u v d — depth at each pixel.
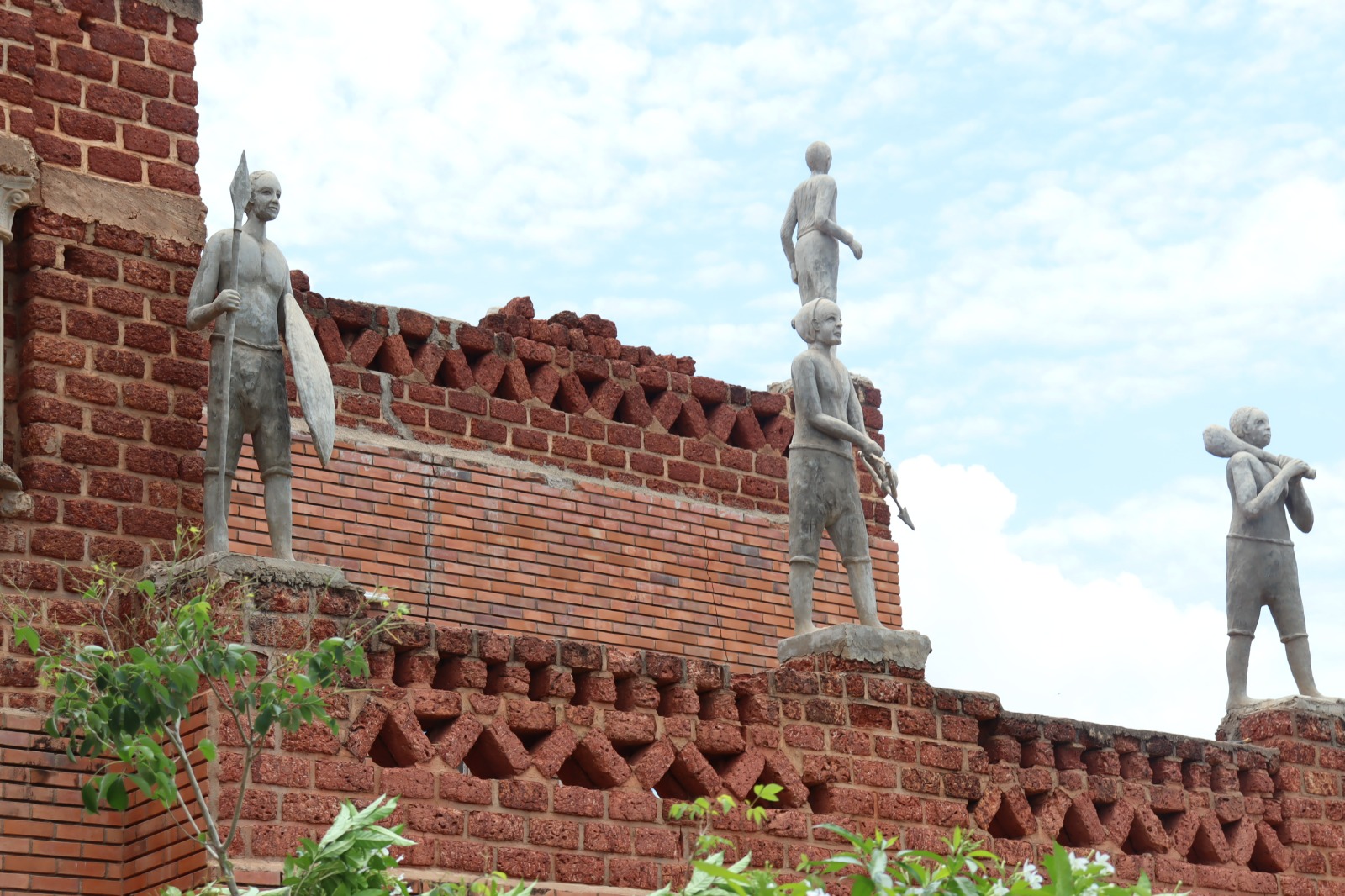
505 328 14.87
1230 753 14.20
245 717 10.10
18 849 10.40
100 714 8.62
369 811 8.09
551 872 10.80
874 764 12.41
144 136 12.17
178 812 10.17
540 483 14.69
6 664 10.77
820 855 11.88
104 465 11.46
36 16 11.98
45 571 11.09
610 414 15.23
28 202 11.61
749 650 15.47
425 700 10.73
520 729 11.05
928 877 7.38
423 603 13.86
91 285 11.72
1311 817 14.45
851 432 13.15
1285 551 15.00
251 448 13.46
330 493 13.67
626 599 14.89
